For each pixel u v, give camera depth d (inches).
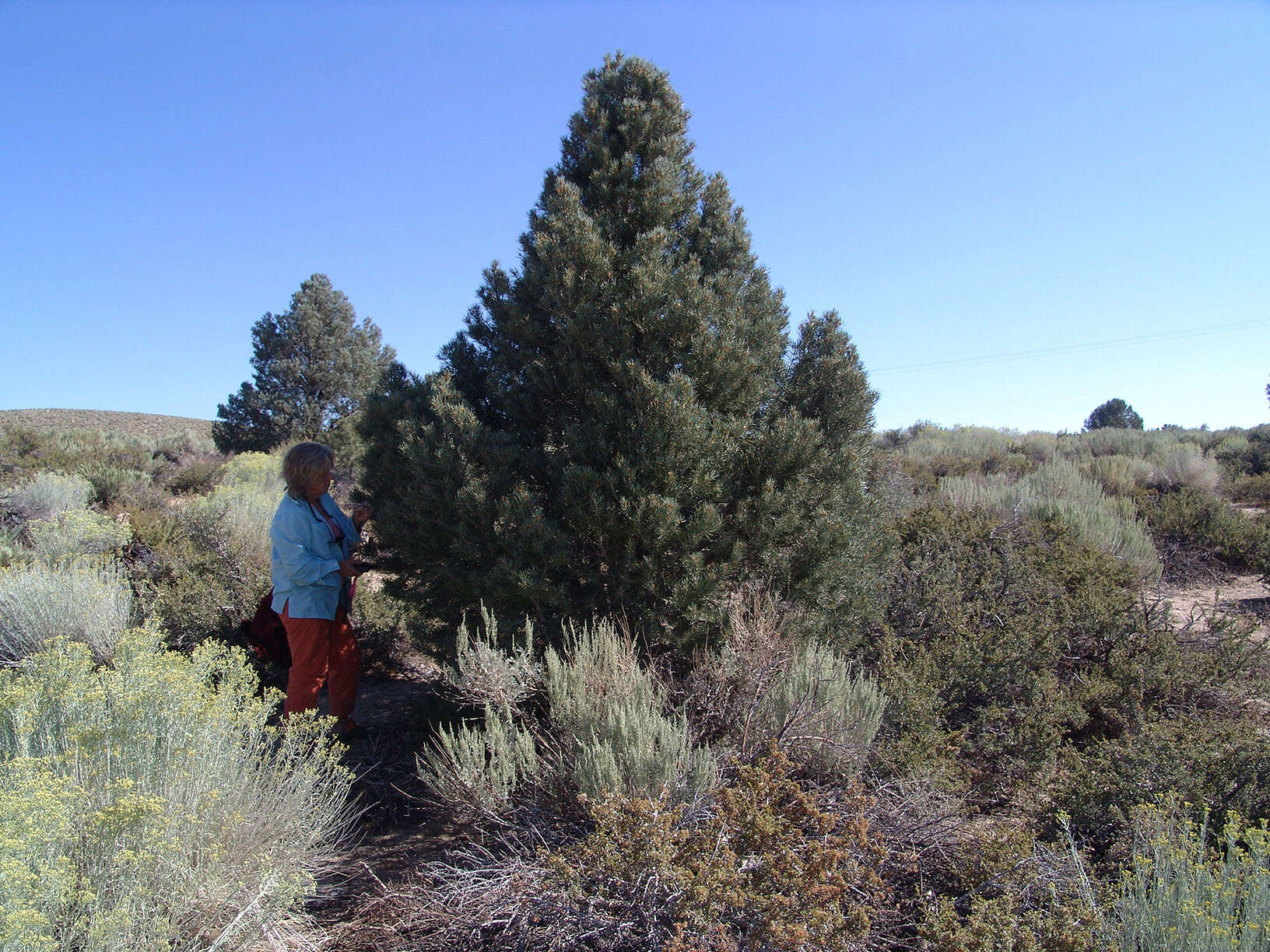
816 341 181.3
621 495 150.0
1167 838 105.0
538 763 127.2
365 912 108.9
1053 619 199.5
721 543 155.7
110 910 82.9
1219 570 364.2
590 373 162.7
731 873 91.7
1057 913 91.6
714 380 159.8
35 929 70.2
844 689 140.6
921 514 303.4
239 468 583.8
